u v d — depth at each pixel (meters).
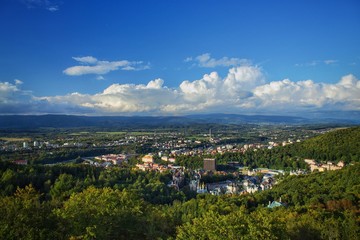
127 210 80.06
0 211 57.91
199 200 141.00
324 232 82.25
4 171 145.38
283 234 63.59
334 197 129.25
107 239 71.00
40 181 145.38
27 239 52.88
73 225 65.38
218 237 57.41
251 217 62.81
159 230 85.25
